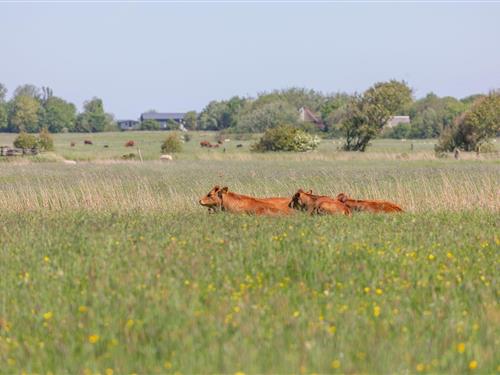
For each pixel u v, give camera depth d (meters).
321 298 25.33
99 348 21.06
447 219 43.34
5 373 19.83
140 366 19.59
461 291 26.25
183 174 101.44
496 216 45.78
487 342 21.02
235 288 26.34
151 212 50.66
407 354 19.88
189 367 19.22
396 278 27.50
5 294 26.23
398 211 49.34
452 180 72.12
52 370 19.86
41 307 24.66
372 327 22.00
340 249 31.58
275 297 24.92
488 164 128.75
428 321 22.75
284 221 41.28
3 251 33.56
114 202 57.47
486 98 168.38
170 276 27.50
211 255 30.92
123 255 31.11
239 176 94.81
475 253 32.25
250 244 32.81
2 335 22.91
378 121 195.12
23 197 60.75
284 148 185.00
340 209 47.47
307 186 73.88
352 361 19.61
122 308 23.83
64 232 38.19
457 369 19.12
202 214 46.75
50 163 142.88
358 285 26.86
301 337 21.02
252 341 20.98
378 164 131.25
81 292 25.89
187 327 21.94
